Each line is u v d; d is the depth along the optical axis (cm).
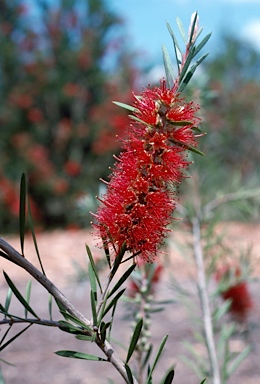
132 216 127
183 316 555
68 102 1352
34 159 1291
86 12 1389
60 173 1308
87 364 462
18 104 1323
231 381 397
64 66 1362
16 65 1351
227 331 267
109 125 1326
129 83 1363
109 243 129
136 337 125
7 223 1280
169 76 130
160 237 130
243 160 1165
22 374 435
